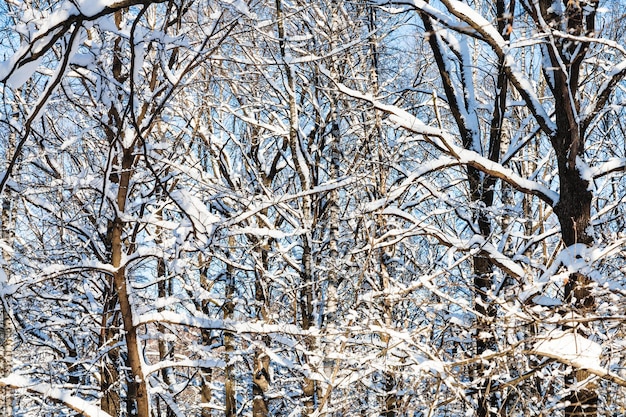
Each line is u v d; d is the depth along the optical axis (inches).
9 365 411.8
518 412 343.9
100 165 409.4
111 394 436.5
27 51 175.0
